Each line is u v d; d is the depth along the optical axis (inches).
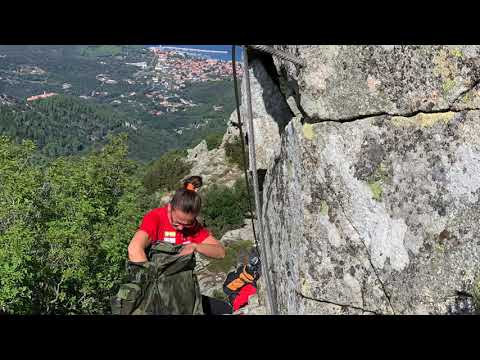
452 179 118.2
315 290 130.0
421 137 120.5
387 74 121.7
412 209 120.9
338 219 127.8
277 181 153.5
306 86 127.0
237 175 1488.7
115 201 911.7
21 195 699.4
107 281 733.9
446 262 117.8
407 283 121.5
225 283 211.6
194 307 115.0
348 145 126.0
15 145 835.4
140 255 110.9
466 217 116.4
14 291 552.4
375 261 124.7
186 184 120.1
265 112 169.6
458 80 117.3
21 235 610.9
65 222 714.2
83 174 848.9
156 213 115.0
